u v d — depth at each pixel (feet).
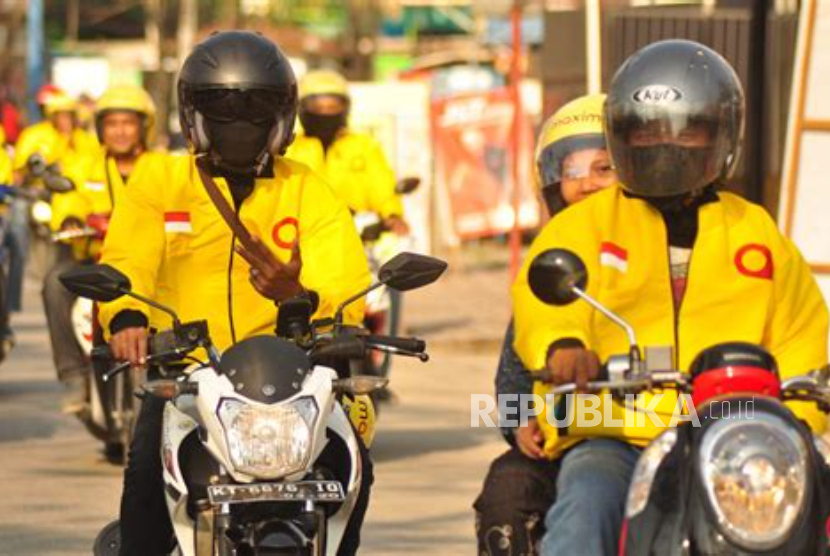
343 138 100.42
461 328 143.02
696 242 44.16
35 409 101.24
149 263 49.67
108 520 72.08
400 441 92.38
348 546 45.37
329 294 49.85
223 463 41.86
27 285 173.47
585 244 44.09
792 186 102.53
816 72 102.01
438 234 195.42
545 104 165.89
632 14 118.11
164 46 281.33
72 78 269.23
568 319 42.78
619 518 41.19
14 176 126.21
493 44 263.90
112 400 83.66
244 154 49.98
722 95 43.83
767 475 36.81
